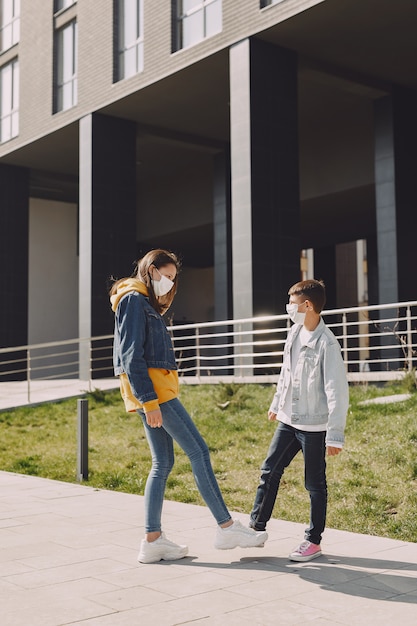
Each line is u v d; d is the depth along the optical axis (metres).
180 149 25.52
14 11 25.55
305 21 15.89
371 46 17.12
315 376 4.41
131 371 4.30
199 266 37.25
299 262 17.36
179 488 7.56
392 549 4.74
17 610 3.54
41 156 25.73
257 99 16.80
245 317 16.70
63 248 30.80
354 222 27.91
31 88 24.19
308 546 4.44
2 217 26.47
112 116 21.78
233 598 3.71
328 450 4.25
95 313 21.25
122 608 3.56
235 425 10.11
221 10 17.66
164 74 18.86
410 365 11.41
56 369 30.11
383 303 19.03
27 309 26.88
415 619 3.38
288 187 17.20
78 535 5.18
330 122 22.75
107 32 20.91
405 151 19.42
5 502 6.56
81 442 8.27
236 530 4.49
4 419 13.08
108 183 21.64
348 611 3.50
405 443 7.87
